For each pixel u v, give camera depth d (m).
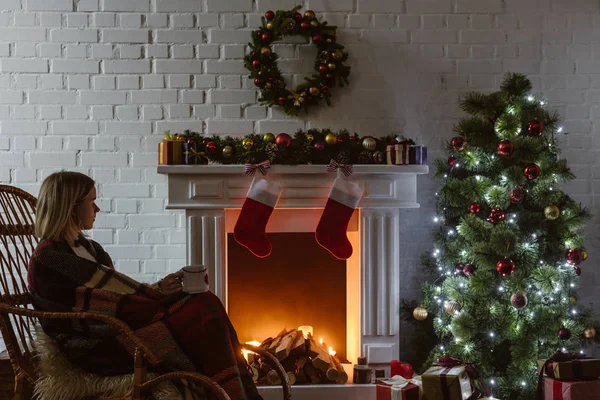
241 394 2.07
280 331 3.27
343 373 2.95
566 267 3.08
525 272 2.96
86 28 3.31
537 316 2.97
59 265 2.10
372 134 3.43
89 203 2.24
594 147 3.49
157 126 3.36
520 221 3.07
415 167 3.03
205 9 3.34
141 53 3.34
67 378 2.05
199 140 3.06
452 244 3.15
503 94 3.10
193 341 2.09
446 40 3.44
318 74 3.37
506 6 3.45
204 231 3.02
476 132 3.09
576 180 3.49
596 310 3.50
